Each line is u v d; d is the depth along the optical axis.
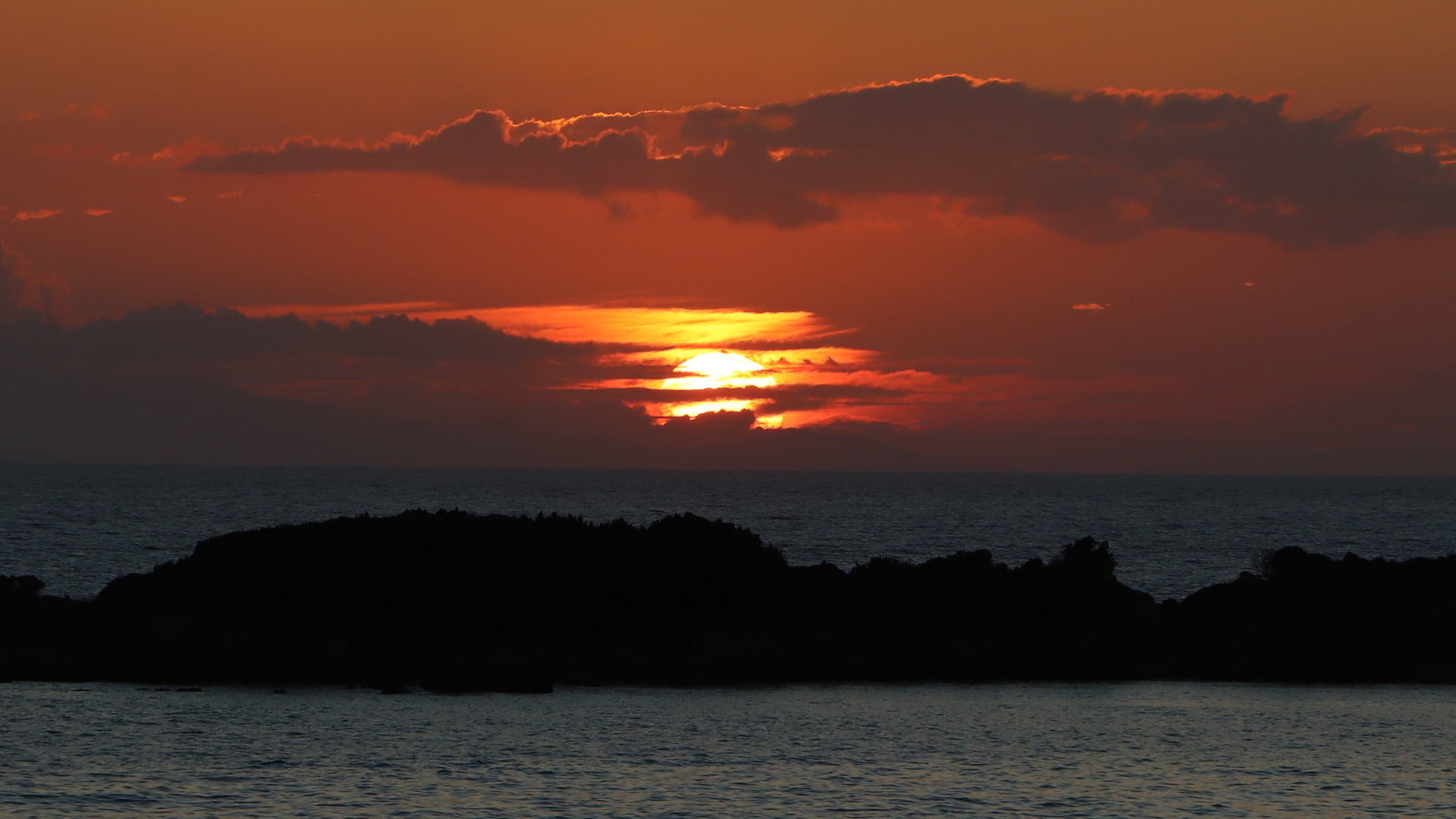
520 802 116.38
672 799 118.25
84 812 110.50
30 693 162.88
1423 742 146.50
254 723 147.50
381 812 112.38
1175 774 130.50
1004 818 113.75
